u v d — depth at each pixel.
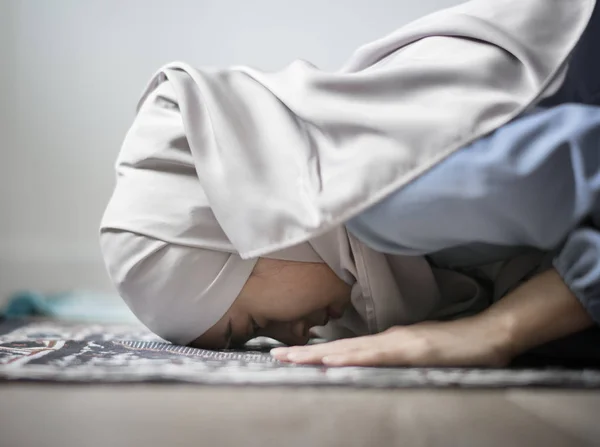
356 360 0.79
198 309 0.98
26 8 2.71
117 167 1.06
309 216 0.83
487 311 0.84
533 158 0.78
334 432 0.51
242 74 1.04
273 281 0.97
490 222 0.81
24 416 0.57
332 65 2.59
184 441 0.49
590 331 0.87
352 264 0.94
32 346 1.04
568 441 0.50
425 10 2.51
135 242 0.97
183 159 0.98
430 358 0.79
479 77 0.86
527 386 0.67
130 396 0.64
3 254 2.72
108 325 1.83
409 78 0.88
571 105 0.82
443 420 0.55
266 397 0.63
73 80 2.72
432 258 0.98
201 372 0.71
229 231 0.89
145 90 1.15
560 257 0.81
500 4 0.94
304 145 0.89
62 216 2.74
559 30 0.90
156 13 2.67
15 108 2.73
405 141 0.83
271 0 2.60
